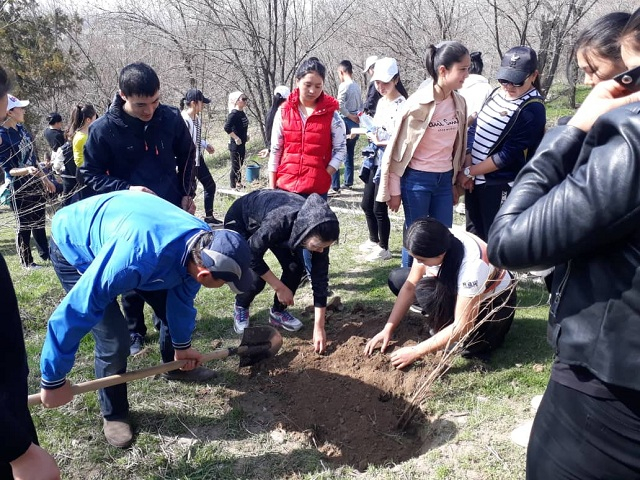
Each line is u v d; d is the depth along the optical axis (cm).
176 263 256
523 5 1101
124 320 301
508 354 382
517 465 282
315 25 1444
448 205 456
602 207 133
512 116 424
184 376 374
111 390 311
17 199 625
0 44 1764
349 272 560
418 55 1249
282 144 466
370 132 557
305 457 310
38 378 385
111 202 270
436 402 338
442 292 344
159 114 361
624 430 146
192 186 398
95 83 1792
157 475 294
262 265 366
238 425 336
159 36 1364
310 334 428
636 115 134
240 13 1261
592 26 228
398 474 283
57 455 305
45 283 580
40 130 1730
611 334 141
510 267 154
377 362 376
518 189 158
